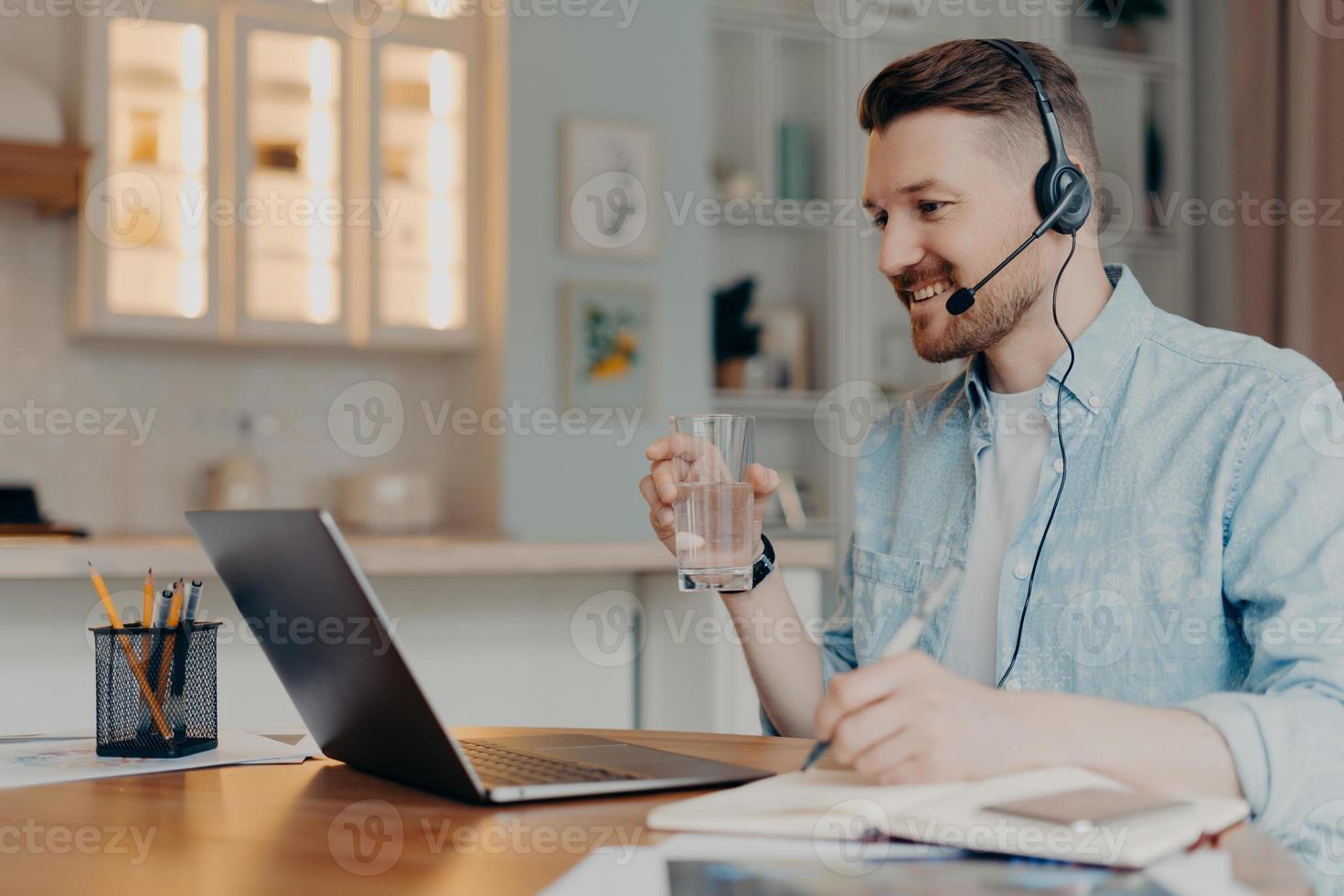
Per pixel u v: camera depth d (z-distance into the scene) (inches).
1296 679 36.8
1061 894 24.8
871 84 49.1
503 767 37.3
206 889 26.5
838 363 166.1
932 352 49.6
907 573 53.6
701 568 43.8
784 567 92.6
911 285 49.1
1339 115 140.4
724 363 164.4
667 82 157.9
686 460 44.1
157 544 85.7
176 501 147.0
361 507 146.3
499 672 90.7
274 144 141.5
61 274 141.8
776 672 49.1
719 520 43.6
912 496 54.7
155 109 136.4
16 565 75.5
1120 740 32.1
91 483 143.5
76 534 120.8
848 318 166.7
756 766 38.9
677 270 157.6
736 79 168.2
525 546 88.5
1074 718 32.3
